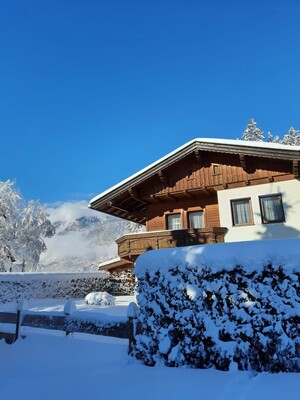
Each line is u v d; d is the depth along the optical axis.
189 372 3.82
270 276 3.90
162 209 17.12
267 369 3.62
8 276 17.89
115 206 17.44
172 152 15.46
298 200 13.54
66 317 5.79
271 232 13.73
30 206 35.50
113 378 3.94
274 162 14.13
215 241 14.21
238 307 3.95
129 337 4.71
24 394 3.67
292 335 3.64
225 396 3.09
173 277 4.42
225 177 14.98
